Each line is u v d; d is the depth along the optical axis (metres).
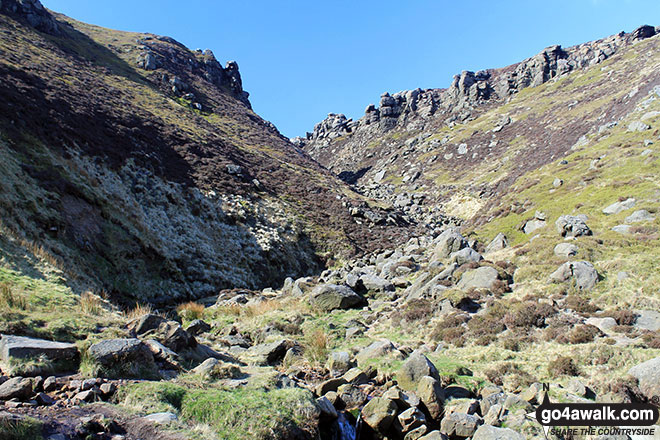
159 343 10.52
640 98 61.81
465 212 70.88
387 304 22.30
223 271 34.06
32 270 14.91
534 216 41.25
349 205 58.97
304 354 13.70
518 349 14.00
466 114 128.25
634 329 13.93
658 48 104.38
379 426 8.95
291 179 62.16
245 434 6.86
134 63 89.12
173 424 6.77
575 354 12.53
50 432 5.81
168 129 56.16
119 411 7.00
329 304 22.22
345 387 10.35
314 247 45.38
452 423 8.86
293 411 7.80
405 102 159.62
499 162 87.31
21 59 50.88
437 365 12.80
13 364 7.66
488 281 20.66
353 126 167.88
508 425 8.73
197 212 39.12
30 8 74.25
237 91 119.25
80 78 58.38
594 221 30.34
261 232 42.06
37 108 35.44
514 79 135.25
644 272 17.61
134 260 27.52
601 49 125.38
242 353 13.46
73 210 26.38
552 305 16.67
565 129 79.31
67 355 8.48
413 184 97.19
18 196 22.67
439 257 29.05
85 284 18.48
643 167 38.94
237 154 62.53
